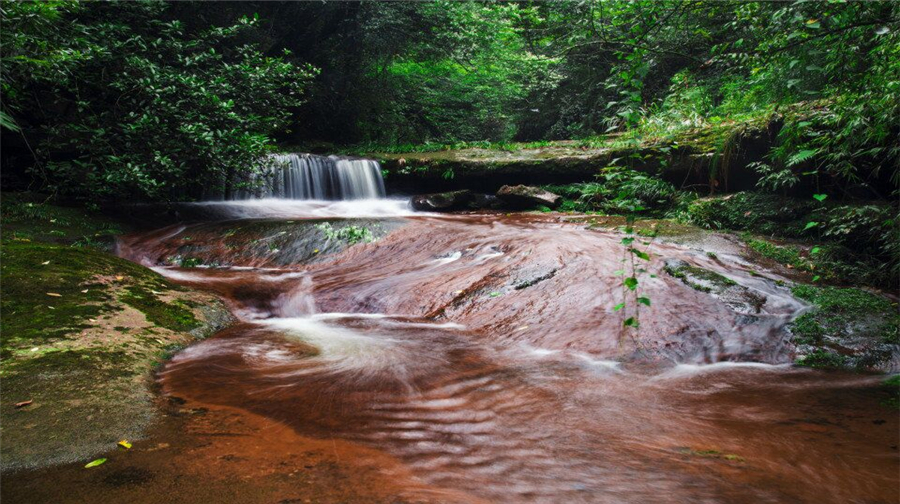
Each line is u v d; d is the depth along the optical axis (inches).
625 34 144.7
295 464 91.0
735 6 141.3
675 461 94.1
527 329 172.2
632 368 145.9
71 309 160.1
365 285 221.1
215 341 167.3
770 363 150.9
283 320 194.4
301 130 612.4
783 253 231.6
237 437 101.5
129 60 301.1
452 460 94.0
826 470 90.7
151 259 271.6
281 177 412.5
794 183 271.3
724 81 339.9
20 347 134.4
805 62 146.6
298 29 569.0
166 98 313.1
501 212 378.9
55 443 95.7
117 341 147.1
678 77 197.6
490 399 124.1
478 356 154.4
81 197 329.4
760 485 85.7
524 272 208.5
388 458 94.3
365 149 514.3
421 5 553.0
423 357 153.0
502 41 649.6
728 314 170.9
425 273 226.5
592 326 168.4
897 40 145.3
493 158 413.1
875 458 95.2
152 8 331.9
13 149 346.6
